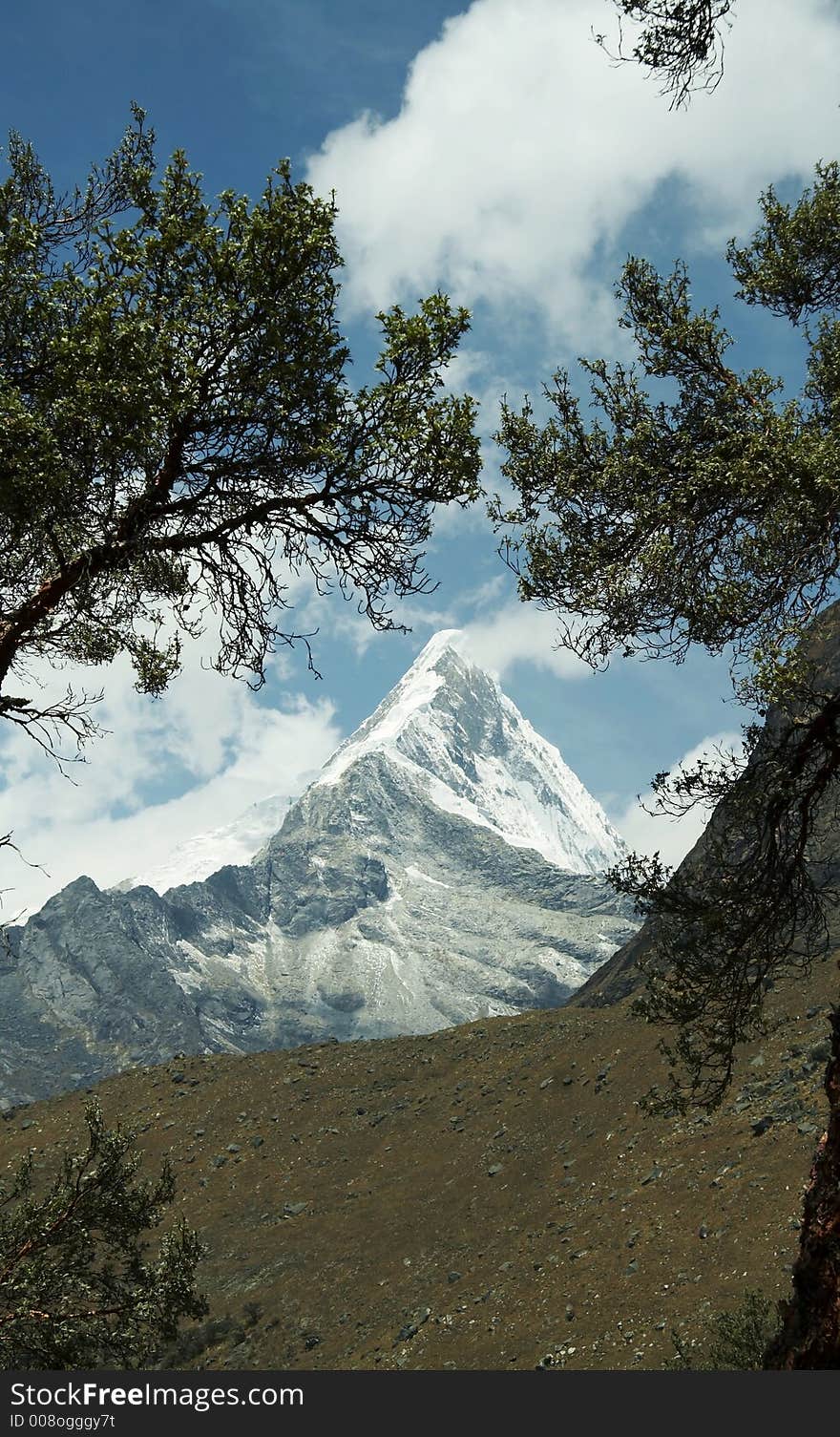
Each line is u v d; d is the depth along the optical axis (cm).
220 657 970
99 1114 1123
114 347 809
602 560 1138
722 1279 2923
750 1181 3400
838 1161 838
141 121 948
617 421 1184
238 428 905
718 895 1083
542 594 1159
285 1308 4234
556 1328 3136
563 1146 4703
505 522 1188
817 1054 3934
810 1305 825
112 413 799
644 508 1116
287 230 877
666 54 932
